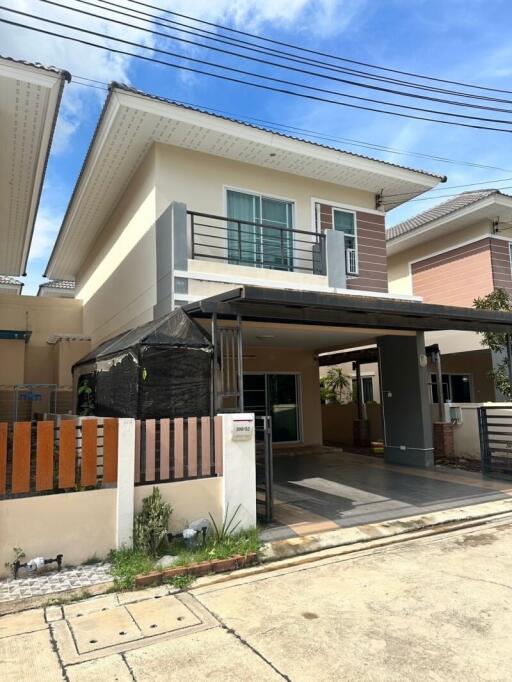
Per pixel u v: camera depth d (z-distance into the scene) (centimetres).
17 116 804
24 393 1338
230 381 881
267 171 1132
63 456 509
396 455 1191
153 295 955
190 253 998
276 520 669
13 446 485
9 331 1345
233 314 727
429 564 522
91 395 958
